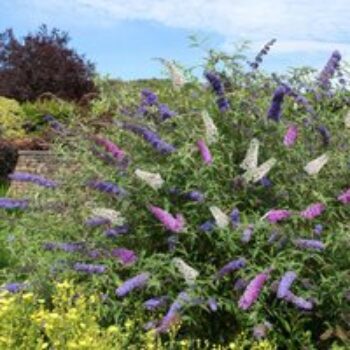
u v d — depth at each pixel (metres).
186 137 3.46
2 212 3.82
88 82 12.95
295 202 3.41
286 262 3.05
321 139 3.62
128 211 3.34
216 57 3.70
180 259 3.01
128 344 2.97
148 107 3.55
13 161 8.59
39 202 3.60
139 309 3.08
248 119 3.54
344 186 3.56
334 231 3.32
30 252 3.51
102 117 4.27
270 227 3.12
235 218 3.14
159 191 3.31
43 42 13.16
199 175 3.24
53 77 12.84
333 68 4.01
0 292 3.25
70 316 2.71
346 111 3.90
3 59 13.12
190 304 2.95
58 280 3.28
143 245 3.34
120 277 3.26
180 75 3.65
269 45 3.77
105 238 3.34
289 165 3.44
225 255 3.21
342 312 3.07
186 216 3.29
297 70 3.94
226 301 3.04
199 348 3.04
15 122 10.41
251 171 3.24
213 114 3.56
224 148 3.42
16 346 2.69
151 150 3.47
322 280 3.06
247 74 3.75
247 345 3.04
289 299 2.95
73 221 3.53
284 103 3.90
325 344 3.10
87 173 3.54
